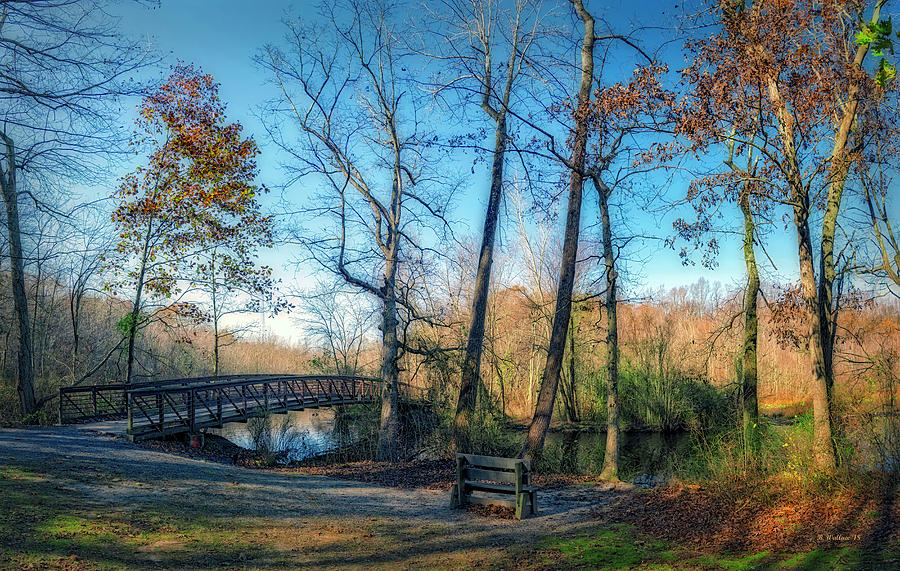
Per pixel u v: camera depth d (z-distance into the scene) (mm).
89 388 20891
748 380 17359
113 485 10977
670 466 18688
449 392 24719
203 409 23812
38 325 28203
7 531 7340
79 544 7293
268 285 28609
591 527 10078
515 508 11062
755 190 10781
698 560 7664
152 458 14664
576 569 7520
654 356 29250
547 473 17703
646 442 25109
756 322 17609
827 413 10500
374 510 11547
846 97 10906
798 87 10102
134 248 25391
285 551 8148
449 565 7730
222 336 30438
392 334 22141
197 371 37844
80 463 12430
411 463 19438
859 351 16078
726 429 20391
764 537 8516
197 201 26562
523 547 8703
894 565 6562
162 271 25844
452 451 20297
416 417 25578
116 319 33219
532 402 32812
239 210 27391
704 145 10477
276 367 44562
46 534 7484
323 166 21281
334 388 30859
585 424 29609
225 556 7625
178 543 7945
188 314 26688
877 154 11477
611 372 16656
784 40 10094
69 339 31344
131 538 7906
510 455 19906
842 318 15250
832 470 10125
